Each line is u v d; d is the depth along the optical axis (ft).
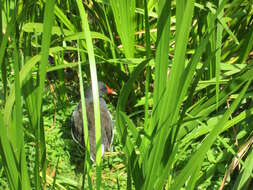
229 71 16.42
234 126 17.29
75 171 17.26
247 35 16.87
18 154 9.54
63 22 17.20
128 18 16.17
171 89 9.29
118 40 18.65
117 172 16.05
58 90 19.67
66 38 12.82
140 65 9.30
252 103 16.52
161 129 9.70
